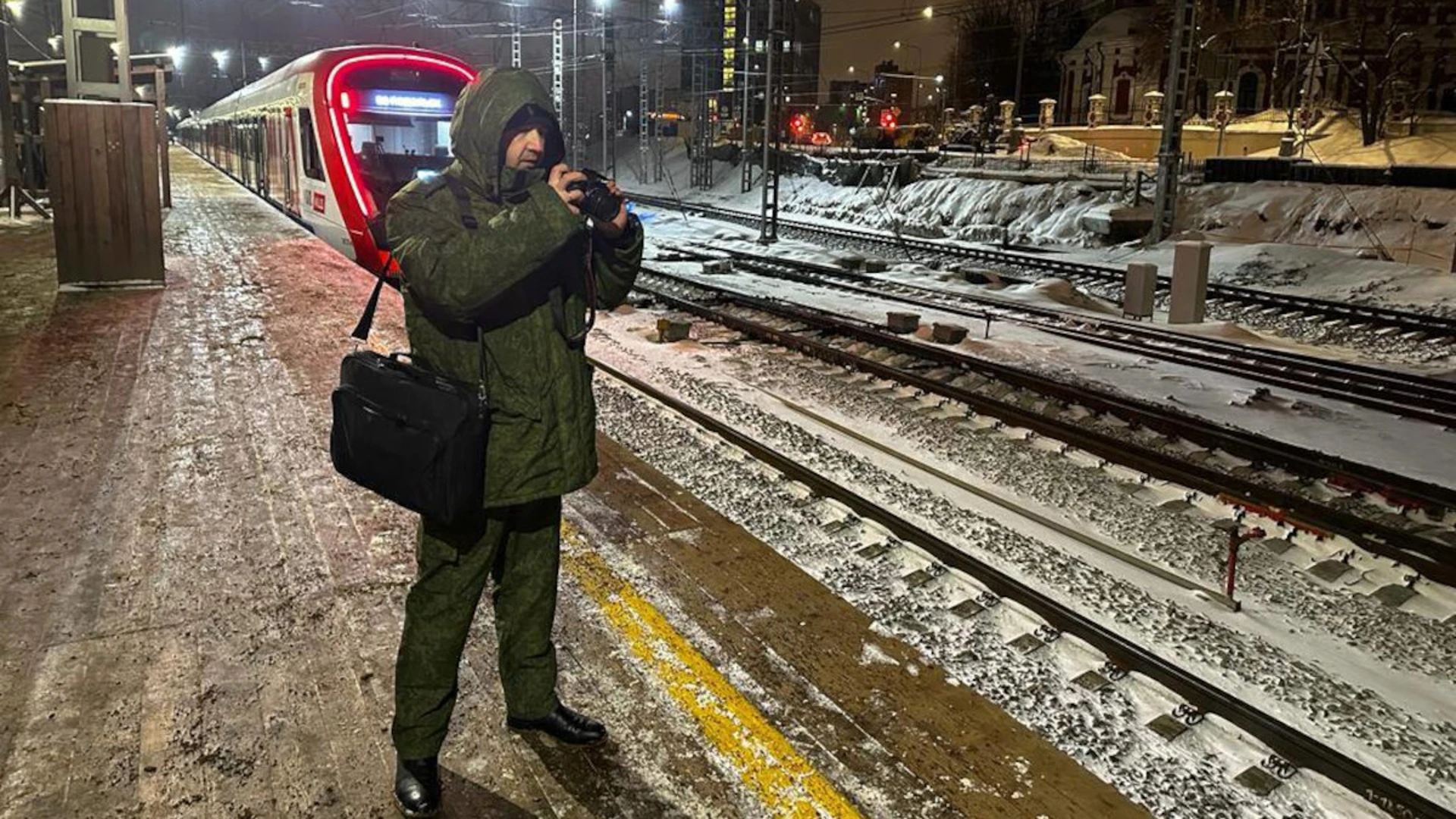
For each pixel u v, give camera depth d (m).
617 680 3.52
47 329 8.84
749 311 12.92
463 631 2.81
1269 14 46.03
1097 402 8.15
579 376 2.79
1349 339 13.04
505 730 3.21
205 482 5.33
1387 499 6.14
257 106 19.23
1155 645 4.03
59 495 5.06
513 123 2.54
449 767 3.02
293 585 4.15
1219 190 25.12
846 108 62.78
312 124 12.41
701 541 4.79
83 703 3.25
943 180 32.88
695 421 7.09
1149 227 24.34
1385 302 15.78
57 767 2.92
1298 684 3.77
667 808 2.86
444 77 12.82
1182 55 21.97
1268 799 3.03
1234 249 20.30
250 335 8.90
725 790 2.95
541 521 2.96
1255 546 5.25
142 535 4.61
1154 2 57.12
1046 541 5.23
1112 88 58.34
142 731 3.11
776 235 25.19
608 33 42.62
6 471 5.37
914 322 11.78
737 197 43.88
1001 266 20.98
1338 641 4.24
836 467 6.30
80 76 14.12
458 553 2.74
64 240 10.76
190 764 2.96
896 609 4.18
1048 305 14.95
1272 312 14.77
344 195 12.02
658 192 50.72
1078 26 67.19
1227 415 8.52
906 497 5.74
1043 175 30.27
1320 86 44.34
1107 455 6.85
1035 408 8.27
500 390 2.65
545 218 2.42
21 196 18.69
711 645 3.79
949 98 70.94
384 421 2.65
